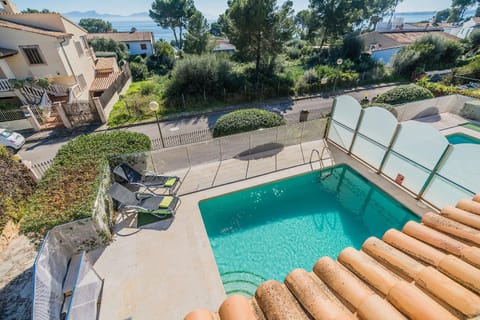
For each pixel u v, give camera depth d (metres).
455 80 19.05
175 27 40.53
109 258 5.21
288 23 18.36
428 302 1.52
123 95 18.31
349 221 6.89
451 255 1.98
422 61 24.70
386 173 7.71
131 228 6.02
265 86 18.52
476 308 1.41
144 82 24.02
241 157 9.16
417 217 6.66
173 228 6.03
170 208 6.31
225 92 17.33
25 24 15.19
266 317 1.72
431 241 2.32
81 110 13.59
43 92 14.96
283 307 1.72
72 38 16.70
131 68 25.59
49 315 3.63
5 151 6.88
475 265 1.88
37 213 4.87
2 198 6.08
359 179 8.35
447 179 5.92
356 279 1.99
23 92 14.48
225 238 6.29
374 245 2.35
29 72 15.05
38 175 7.62
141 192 7.18
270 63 20.73
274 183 8.01
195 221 6.25
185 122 14.51
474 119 12.27
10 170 6.69
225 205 7.45
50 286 3.95
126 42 34.50
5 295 4.62
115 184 6.36
